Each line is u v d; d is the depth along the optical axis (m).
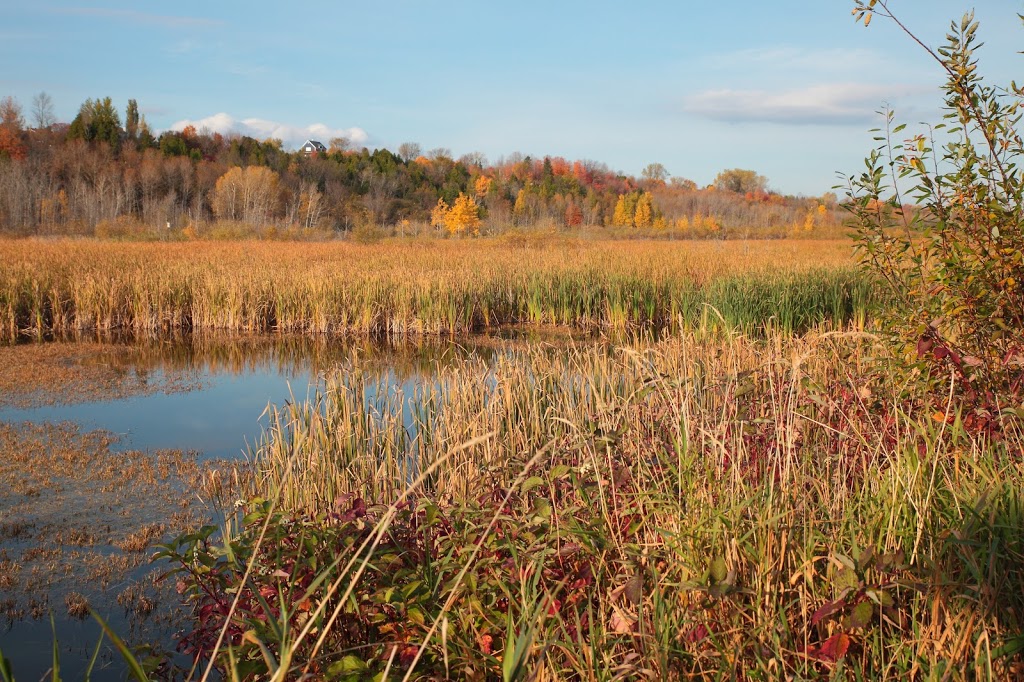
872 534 2.96
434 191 98.94
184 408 9.96
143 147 98.31
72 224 62.12
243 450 8.06
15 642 4.30
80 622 4.54
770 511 3.07
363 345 15.38
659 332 16.30
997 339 4.37
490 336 16.50
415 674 2.91
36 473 7.16
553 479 3.68
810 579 2.83
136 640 4.33
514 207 92.19
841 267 17.81
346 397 7.42
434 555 3.46
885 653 2.77
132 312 17.34
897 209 4.62
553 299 18.25
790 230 75.06
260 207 75.44
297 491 5.51
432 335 16.61
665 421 4.29
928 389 4.28
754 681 2.67
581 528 3.36
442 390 7.61
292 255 28.89
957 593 2.64
